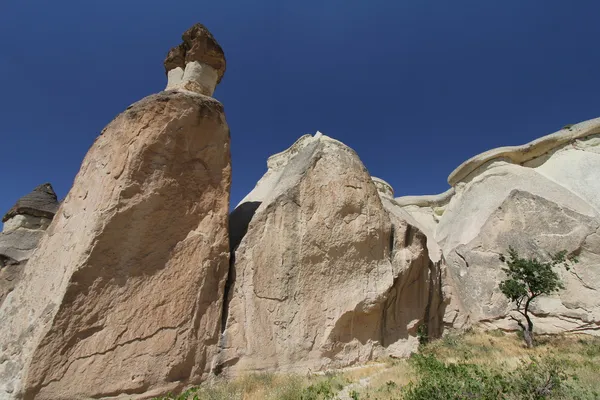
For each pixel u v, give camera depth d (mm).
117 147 8930
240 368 8844
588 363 8719
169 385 7852
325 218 10883
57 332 7055
